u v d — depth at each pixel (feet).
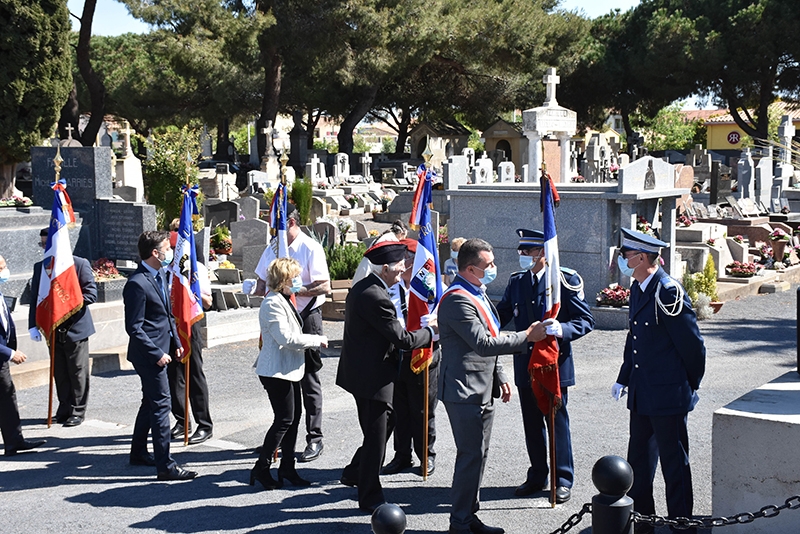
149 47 130.41
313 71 140.97
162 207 64.13
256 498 20.30
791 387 18.75
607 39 176.86
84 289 28.60
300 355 20.85
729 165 155.12
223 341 40.55
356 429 26.63
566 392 20.16
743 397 17.93
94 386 33.47
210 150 194.70
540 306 20.25
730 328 42.63
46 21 63.00
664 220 47.70
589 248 44.39
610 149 152.46
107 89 166.81
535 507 19.35
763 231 64.44
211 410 29.73
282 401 20.75
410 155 179.52
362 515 19.08
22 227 40.86
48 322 27.30
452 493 17.54
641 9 175.73
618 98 176.24
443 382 17.52
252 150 166.50
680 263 50.16
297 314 20.97
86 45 123.34
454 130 183.52
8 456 24.58
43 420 28.78
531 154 72.54
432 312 21.71
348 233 74.28
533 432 20.10
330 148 278.05
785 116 107.76
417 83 170.09
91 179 44.88
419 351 20.27
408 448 22.45
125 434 26.94
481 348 16.88
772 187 87.51
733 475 16.70
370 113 194.80
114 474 22.58
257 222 58.39
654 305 17.54
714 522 14.37
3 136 63.87
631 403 17.95
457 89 169.48
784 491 16.15
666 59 159.84
